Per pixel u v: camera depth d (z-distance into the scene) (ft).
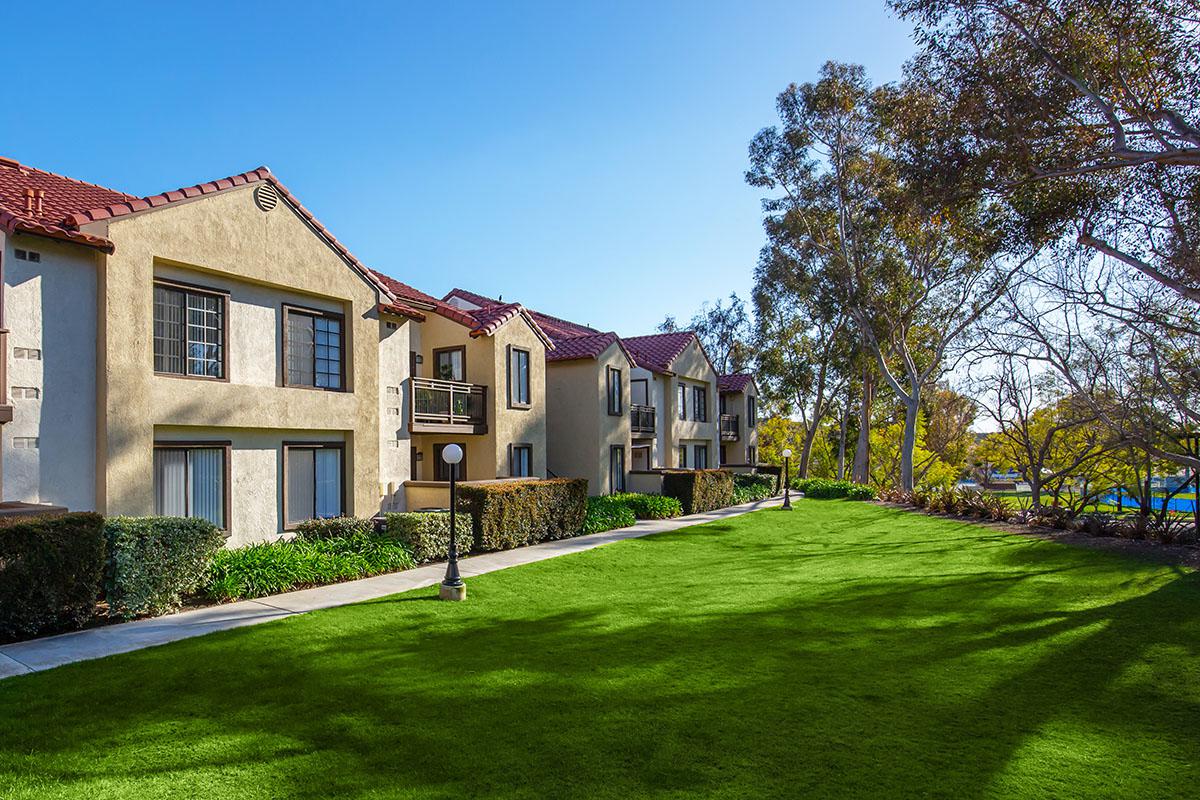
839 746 18.58
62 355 34.94
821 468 176.14
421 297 67.10
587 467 82.64
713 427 115.85
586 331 112.68
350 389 51.11
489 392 66.18
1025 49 39.88
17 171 44.78
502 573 43.29
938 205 44.57
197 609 32.81
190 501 41.27
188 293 41.45
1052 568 45.01
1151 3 35.40
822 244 112.57
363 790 16.10
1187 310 52.75
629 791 16.08
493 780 16.57
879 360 108.47
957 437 147.43
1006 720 20.48
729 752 18.15
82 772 16.79
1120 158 38.50
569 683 23.27
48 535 27.58
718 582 41.88
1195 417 49.34
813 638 29.01
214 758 17.62
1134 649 27.35
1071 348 63.62
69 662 24.62
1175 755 18.29
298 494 47.88
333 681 23.24
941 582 41.16
